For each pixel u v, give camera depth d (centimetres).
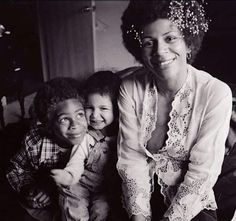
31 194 97
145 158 91
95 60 115
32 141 101
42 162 100
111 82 96
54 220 93
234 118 102
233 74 112
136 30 78
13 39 111
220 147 79
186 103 81
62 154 102
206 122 79
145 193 88
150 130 87
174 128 83
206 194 81
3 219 93
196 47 84
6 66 110
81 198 95
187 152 84
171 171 88
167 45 75
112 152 100
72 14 114
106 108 95
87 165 99
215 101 78
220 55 113
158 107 88
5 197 100
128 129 89
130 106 89
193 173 80
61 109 92
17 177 101
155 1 73
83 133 97
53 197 98
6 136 113
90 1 114
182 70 80
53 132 99
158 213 93
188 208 80
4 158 109
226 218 94
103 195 98
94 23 115
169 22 73
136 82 90
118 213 94
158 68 78
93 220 93
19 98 114
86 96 96
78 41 116
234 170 100
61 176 92
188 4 75
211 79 82
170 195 89
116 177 101
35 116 101
